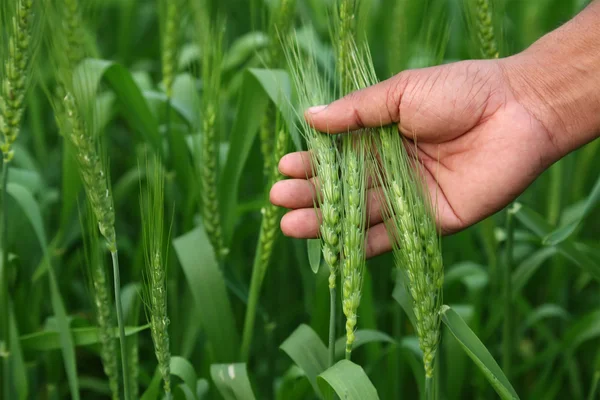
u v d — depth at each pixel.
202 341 0.81
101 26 1.32
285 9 0.73
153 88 1.06
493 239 0.77
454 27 1.09
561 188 0.87
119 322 0.61
